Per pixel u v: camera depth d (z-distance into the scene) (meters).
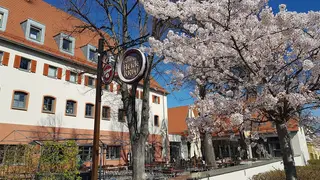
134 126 11.45
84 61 20.73
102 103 21.98
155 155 25.58
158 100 28.56
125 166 19.11
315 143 28.50
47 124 17.12
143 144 11.17
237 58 6.29
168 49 6.87
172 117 36.50
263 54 6.10
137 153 10.95
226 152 27.92
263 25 5.45
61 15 21.45
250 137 8.93
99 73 6.90
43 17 20.69
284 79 6.23
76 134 18.89
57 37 19.88
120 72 6.37
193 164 18.52
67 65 19.36
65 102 18.61
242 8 5.54
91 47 22.31
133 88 11.91
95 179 6.02
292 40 6.02
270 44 6.02
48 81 17.70
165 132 28.00
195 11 5.75
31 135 15.99
